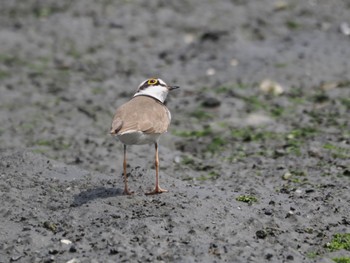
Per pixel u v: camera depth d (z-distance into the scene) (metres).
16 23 25.84
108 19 26.38
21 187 11.27
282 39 23.30
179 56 22.78
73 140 15.49
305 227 10.12
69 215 10.04
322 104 17.50
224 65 21.38
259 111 17.14
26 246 9.21
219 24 25.47
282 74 20.03
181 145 15.05
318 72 20.00
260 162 13.69
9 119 17.11
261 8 27.11
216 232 9.55
